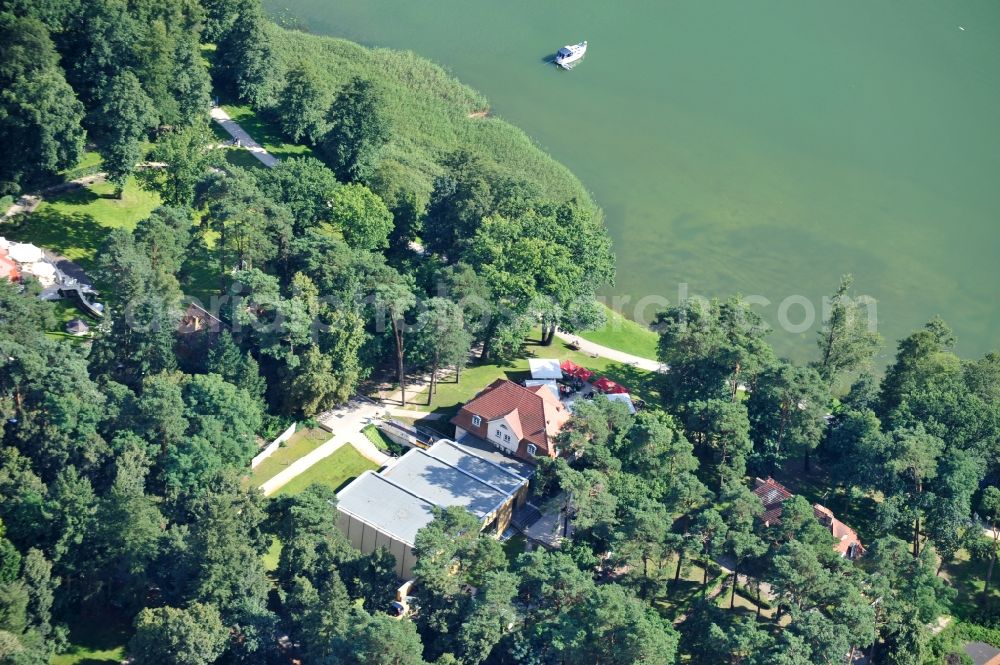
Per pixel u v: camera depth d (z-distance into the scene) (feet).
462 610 476.54
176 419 530.27
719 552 515.50
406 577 530.68
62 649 468.34
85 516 484.33
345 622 451.94
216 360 580.30
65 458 514.27
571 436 574.15
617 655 454.40
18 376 521.24
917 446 588.50
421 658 451.53
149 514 490.49
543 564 488.85
